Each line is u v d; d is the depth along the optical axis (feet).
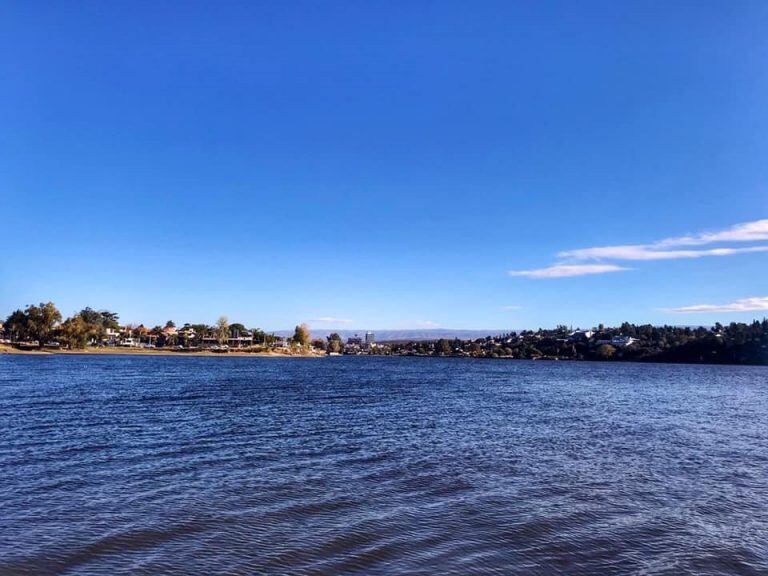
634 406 208.44
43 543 50.47
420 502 66.08
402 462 89.66
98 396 202.59
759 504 69.05
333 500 65.92
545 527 57.88
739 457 101.19
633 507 66.28
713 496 72.38
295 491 69.82
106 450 96.17
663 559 50.16
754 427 148.25
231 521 57.52
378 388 287.07
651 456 100.22
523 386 330.75
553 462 92.53
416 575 45.14
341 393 245.86
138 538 52.21
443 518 60.03
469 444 109.60
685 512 64.64
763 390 332.19
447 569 46.52
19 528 54.34
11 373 346.95
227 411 162.30
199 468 82.69
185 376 358.84
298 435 117.50
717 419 167.73
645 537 55.83
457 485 74.90
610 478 81.46
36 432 115.14
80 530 54.03
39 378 302.04
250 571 45.27
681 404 221.66
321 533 54.29
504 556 49.78
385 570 46.01
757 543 54.80
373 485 73.92
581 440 118.01
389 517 59.77
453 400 219.82
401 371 562.25
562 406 201.67
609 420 158.71
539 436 122.83
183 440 108.27
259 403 190.29
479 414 167.94
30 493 67.21
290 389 263.90
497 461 92.17
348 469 83.71
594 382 396.98
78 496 66.08
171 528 55.11
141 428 123.44
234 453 95.35
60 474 77.41
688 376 549.13
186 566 46.03
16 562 46.09
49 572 44.50
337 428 129.70
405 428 131.95
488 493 70.95
